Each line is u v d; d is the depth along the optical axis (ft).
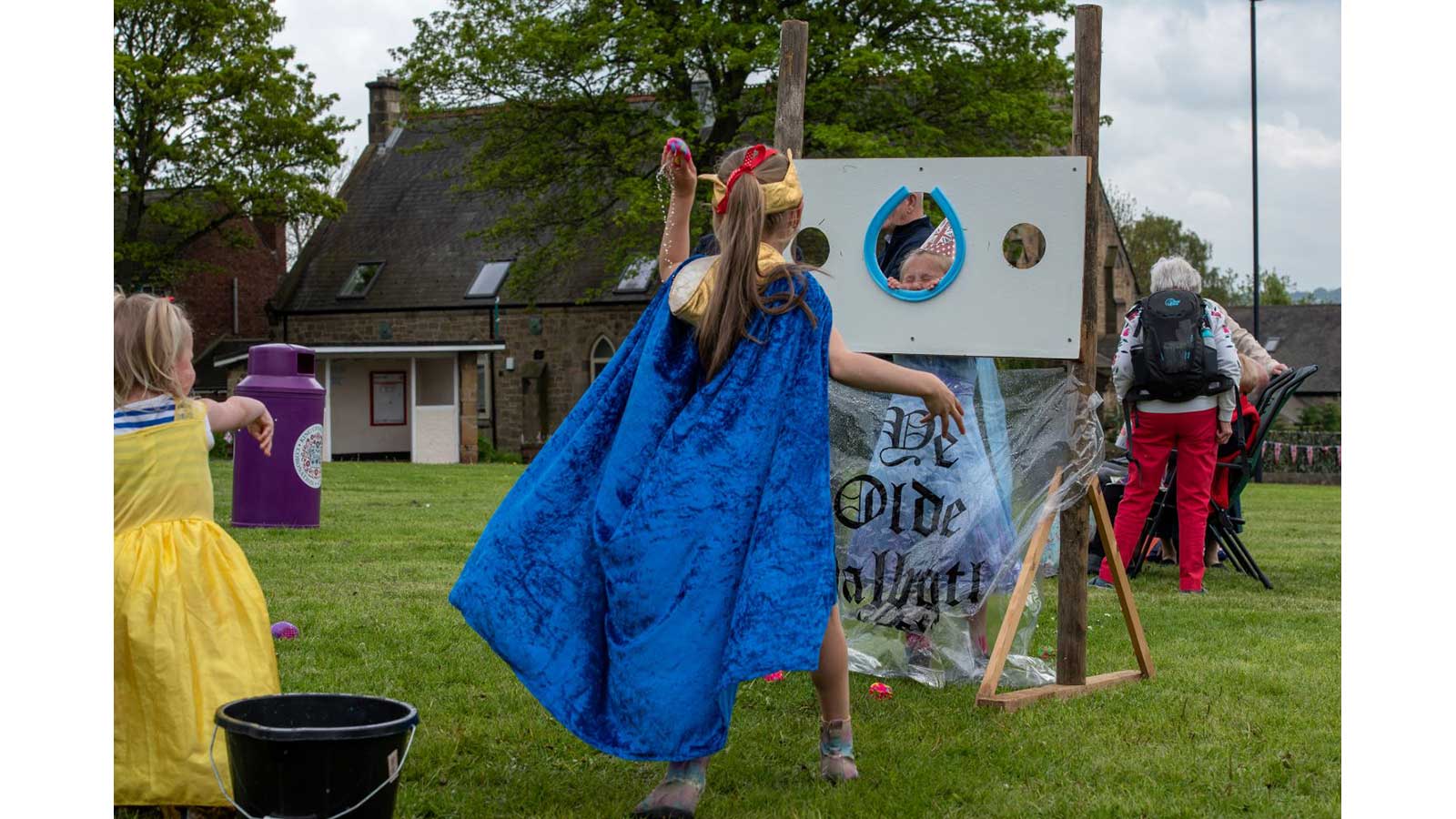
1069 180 14.66
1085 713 13.98
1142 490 23.77
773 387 10.52
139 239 103.86
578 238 95.55
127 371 10.85
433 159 131.44
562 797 11.16
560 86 86.38
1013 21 83.71
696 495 10.24
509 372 116.47
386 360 101.40
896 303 15.25
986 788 11.34
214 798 10.09
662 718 10.09
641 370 10.78
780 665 9.96
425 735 12.87
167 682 10.16
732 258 10.55
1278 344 169.07
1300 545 33.01
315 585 22.43
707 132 98.07
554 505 10.74
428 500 43.34
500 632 10.53
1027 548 15.61
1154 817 10.62
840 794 11.14
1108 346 137.80
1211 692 15.06
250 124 100.78
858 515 15.80
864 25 84.02
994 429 15.61
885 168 15.24
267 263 129.80
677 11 83.25
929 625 15.51
